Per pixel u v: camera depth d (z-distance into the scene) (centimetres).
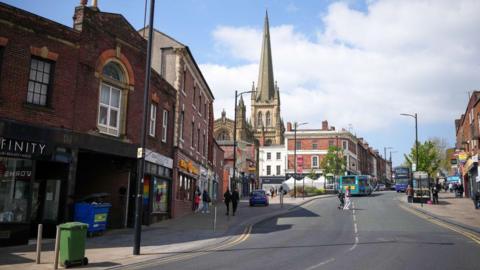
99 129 1931
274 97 13000
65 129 1723
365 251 1430
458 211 3312
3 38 1522
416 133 4703
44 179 1761
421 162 6344
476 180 4278
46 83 1688
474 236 1875
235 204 3008
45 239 1670
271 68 13638
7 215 1520
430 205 3969
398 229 2167
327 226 2328
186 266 1155
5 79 1521
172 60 2848
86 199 1808
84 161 2203
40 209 1745
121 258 1296
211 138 4281
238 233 2020
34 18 1623
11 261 1200
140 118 2222
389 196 5941
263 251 1444
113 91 2075
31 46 1620
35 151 1594
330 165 7500
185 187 3095
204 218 2742
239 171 6431
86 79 1853
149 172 2306
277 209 3656
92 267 1148
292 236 1891
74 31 1791
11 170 1538
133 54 2170
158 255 1359
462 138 5494
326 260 1247
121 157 2152
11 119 1529
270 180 9800
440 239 1764
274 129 12650
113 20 2022
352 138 9800
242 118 10456
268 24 13838
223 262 1220
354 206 3953
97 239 1733
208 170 4062
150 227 2195
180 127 2858
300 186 6744
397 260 1246
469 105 4638
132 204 2175
